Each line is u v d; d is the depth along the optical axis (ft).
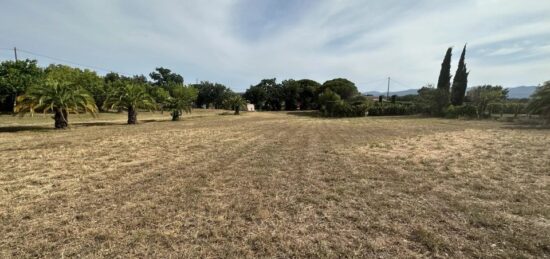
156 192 18.38
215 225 13.46
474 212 14.67
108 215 14.60
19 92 92.63
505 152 32.17
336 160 28.66
